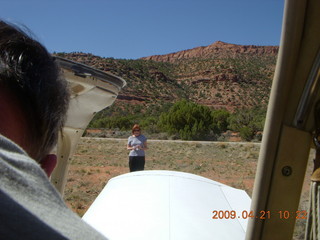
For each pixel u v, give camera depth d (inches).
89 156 860.0
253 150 979.9
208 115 1653.5
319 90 40.9
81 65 83.5
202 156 887.7
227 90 4928.6
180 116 1632.6
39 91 32.8
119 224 102.9
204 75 5310.0
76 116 97.0
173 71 5625.0
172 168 707.4
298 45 41.4
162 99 4554.6
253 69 5438.0
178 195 119.3
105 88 89.9
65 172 101.9
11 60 31.7
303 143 42.3
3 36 32.9
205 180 136.7
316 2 40.7
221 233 100.1
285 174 42.6
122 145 1115.3
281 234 42.9
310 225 38.7
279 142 42.4
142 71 5123.0
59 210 27.5
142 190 123.6
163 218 103.7
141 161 360.5
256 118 1902.1
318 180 38.4
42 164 38.4
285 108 42.2
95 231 28.5
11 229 23.2
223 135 1637.6
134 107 4060.0
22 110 31.8
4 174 25.6
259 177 43.3
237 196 132.5
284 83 41.8
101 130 2169.0
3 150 27.4
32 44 34.1
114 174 619.8
